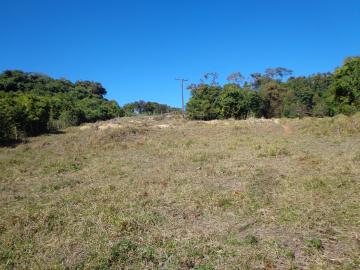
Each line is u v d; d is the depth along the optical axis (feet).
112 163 38.32
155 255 15.37
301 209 20.08
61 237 17.74
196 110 114.62
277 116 139.03
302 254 15.03
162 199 23.30
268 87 142.20
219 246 16.05
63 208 22.07
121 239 17.15
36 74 216.74
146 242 16.70
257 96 120.57
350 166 29.78
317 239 16.08
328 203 20.92
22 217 20.20
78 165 38.22
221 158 37.78
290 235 17.01
